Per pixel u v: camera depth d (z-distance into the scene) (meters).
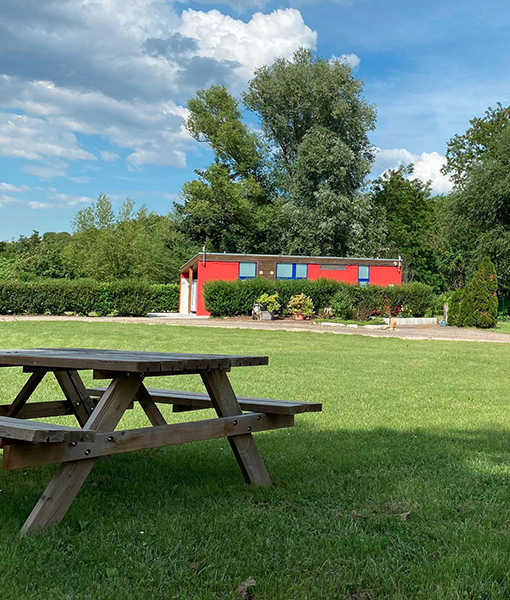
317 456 4.59
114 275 42.81
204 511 3.28
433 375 10.56
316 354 14.05
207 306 27.08
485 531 3.01
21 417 4.57
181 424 3.42
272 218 43.69
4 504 3.37
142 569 2.52
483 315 27.30
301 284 27.66
